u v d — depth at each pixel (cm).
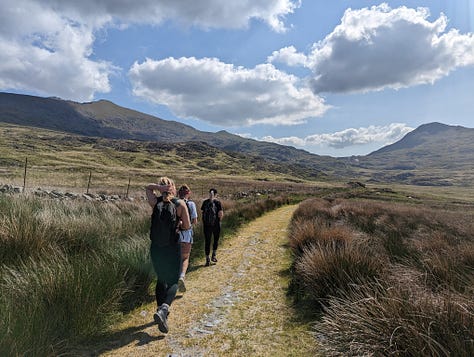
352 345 291
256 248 920
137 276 500
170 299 401
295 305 479
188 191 557
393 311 301
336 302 371
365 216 1500
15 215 588
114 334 380
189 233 503
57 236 572
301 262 590
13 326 293
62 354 305
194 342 363
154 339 370
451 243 785
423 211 2220
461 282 423
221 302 496
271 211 2127
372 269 470
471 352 240
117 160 13425
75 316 359
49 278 385
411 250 683
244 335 382
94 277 415
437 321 273
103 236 662
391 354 263
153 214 428
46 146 14238
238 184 7881
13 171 5112
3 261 454
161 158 16012
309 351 340
